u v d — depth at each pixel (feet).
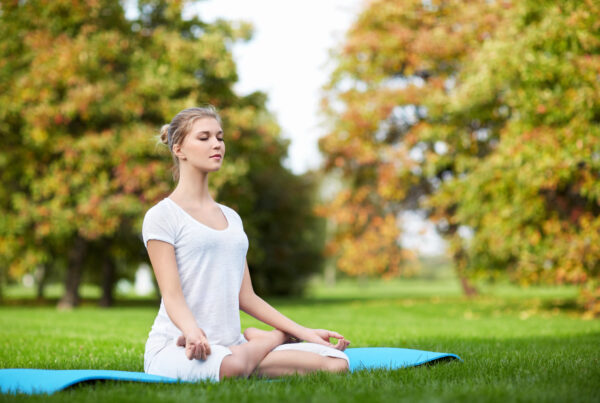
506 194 36.88
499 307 46.26
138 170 47.83
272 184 76.48
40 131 46.75
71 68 47.09
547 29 34.55
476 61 41.14
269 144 60.54
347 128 56.18
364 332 23.76
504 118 47.44
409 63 57.52
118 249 56.70
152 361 10.48
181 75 50.67
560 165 32.83
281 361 10.57
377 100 54.85
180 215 10.47
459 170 49.57
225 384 9.35
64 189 48.62
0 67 49.37
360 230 62.54
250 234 57.72
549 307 45.68
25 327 27.04
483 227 41.11
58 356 16.21
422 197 60.70
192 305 10.41
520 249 37.65
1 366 14.28
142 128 49.29
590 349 16.89
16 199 49.52
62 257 60.85
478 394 8.84
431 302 55.67
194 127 10.76
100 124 52.03
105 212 47.44
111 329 25.96
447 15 56.70
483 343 19.20
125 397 8.53
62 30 51.37
